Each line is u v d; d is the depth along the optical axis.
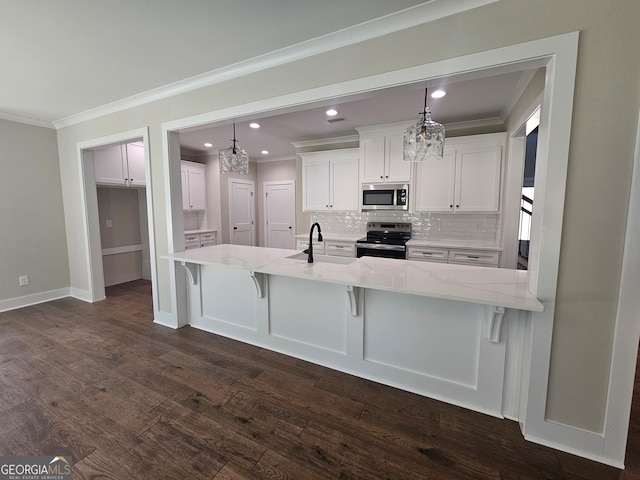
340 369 2.36
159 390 2.10
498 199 3.52
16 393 2.06
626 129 1.36
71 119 3.71
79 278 4.13
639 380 2.21
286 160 6.50
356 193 4.43
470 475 1.45
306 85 2.13
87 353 2.61
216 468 1.49
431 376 2.04
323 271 2.15
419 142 2.40
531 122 2.72
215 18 1.77
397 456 1.56
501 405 1.85
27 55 2.18
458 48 1.65
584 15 1.38
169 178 2.97
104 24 1.82
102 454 1.56
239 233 6.39
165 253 3.14
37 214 3.89
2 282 3.64
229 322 2.94
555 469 1.48
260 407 1.93
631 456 1.54
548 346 1.57
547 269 1.53
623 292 1.42
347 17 1.77
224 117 2.53
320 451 1.59
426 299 2.01
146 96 2.95
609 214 1.42
